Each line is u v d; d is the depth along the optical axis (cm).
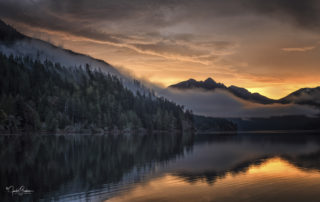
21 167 3644
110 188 2519
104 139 10956
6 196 2250
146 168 3634
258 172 3334
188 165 3912
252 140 11056
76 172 3319
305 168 3638
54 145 7131
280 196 2242
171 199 2170
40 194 2312
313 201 2116
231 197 2219
